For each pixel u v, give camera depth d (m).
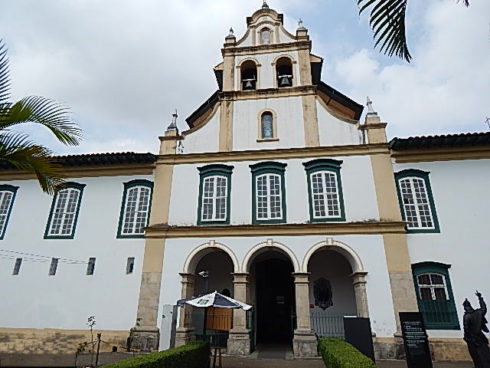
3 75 6.67
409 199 14.34
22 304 14.90
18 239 16.12
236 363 11.47
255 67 18.45
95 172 16.97
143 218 15.79
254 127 16.55
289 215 14.58
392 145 14.74
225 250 14.25
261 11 19.73
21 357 11.95
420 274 13.14
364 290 12.96
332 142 15.68
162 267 14.45
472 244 13.31
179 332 13.40
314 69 18.56
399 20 3.95
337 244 13.67
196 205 15.40
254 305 16.38
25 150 7.29
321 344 11.09
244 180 15.49
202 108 19.25
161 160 16.45
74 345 13.87
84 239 15.71
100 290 14.70
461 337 12.23
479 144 14.53
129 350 13.41
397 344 12.12
